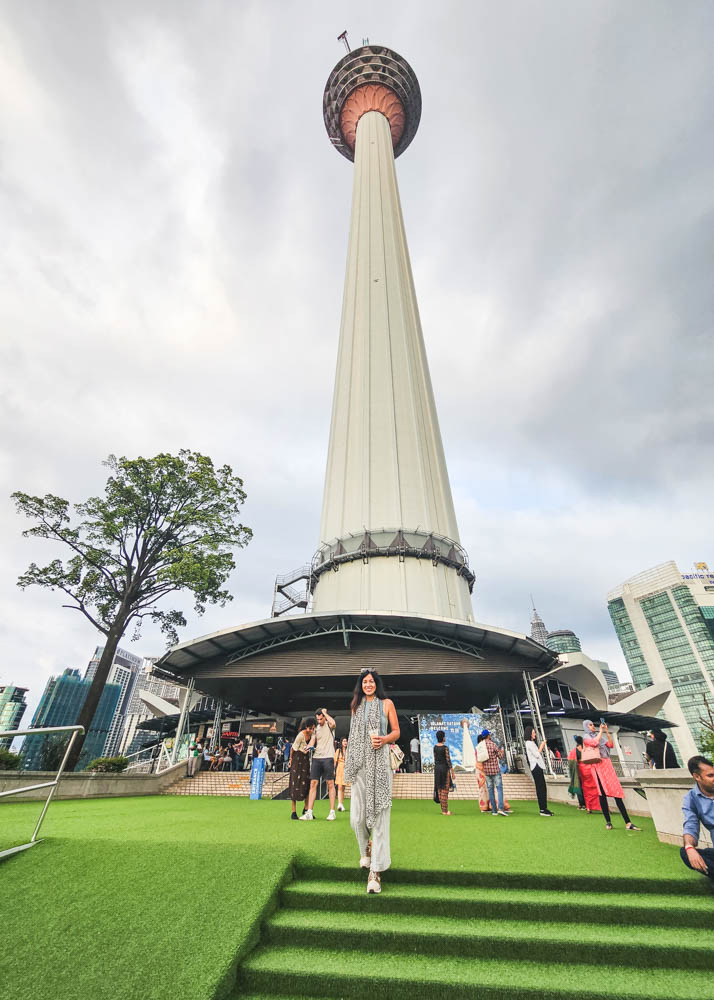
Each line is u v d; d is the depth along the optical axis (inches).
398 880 176.7
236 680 839.7
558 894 166.1
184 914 146.0
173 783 689.6
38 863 179.6
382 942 141.6
